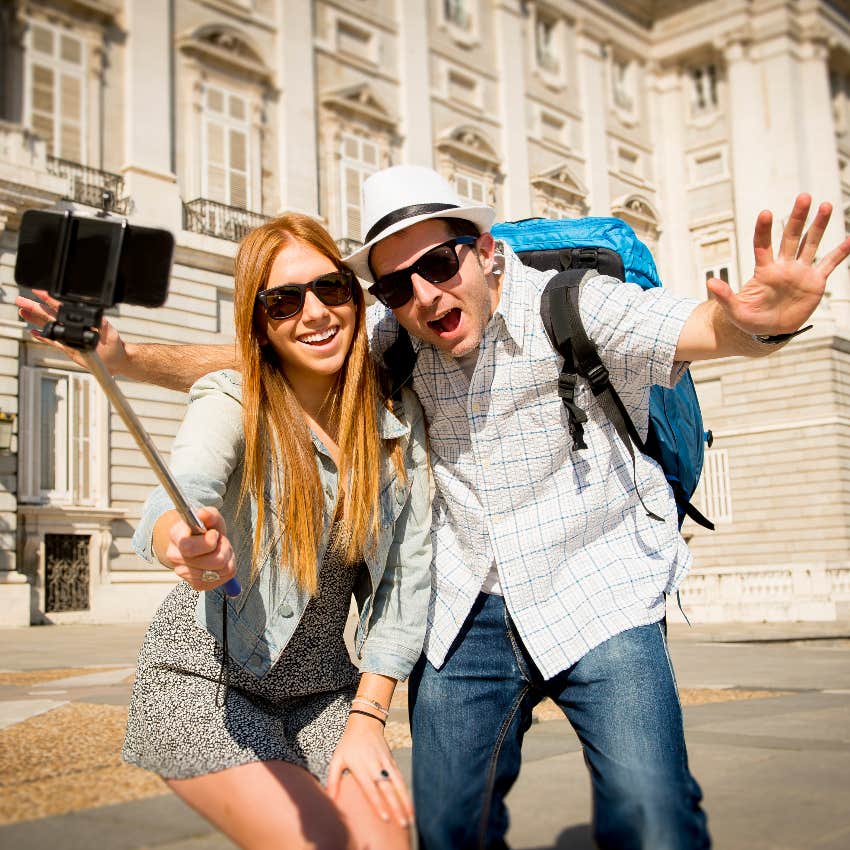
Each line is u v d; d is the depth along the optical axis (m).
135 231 1.48
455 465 2.28
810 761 3.02
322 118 23.20
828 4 31.75
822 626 15.88
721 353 2.00
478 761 2.08
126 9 19.69
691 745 3.37
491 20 27.95
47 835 2.03
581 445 2.13
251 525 2.03
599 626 2.08
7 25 18.31
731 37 30.95
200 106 20.70
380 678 2.08
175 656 2.01
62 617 16.89
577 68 30.31
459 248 2.16
